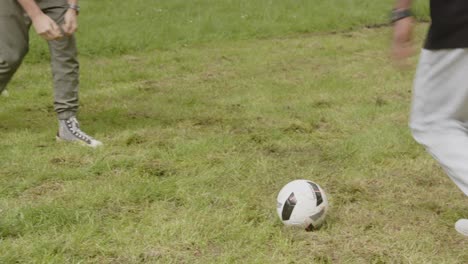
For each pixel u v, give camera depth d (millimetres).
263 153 4758
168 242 3164
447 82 2615
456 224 3326
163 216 3492
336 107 6184
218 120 5754
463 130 2705
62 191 3926
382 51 9586
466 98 2617
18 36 4738
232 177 4172
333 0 13938
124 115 5988
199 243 3145
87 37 10258
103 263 2969
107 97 6816
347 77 7645
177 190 3879
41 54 9352
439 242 3199
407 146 4824
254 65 8594
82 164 4480
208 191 3893
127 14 12352
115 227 3354
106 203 3705
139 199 3766
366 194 3883
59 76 4867
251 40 10898
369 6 13531
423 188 4008
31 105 6453
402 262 2975
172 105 6387
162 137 5188
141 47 10148
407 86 7141
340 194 3873
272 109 6109
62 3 4715
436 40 2582
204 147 4797
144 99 6695
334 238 3221
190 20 11797
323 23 12109
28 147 4824
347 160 4562
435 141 2695
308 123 5559
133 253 3051
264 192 3914
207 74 8070
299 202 3283
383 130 5223
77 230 3295
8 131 5402
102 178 4184
